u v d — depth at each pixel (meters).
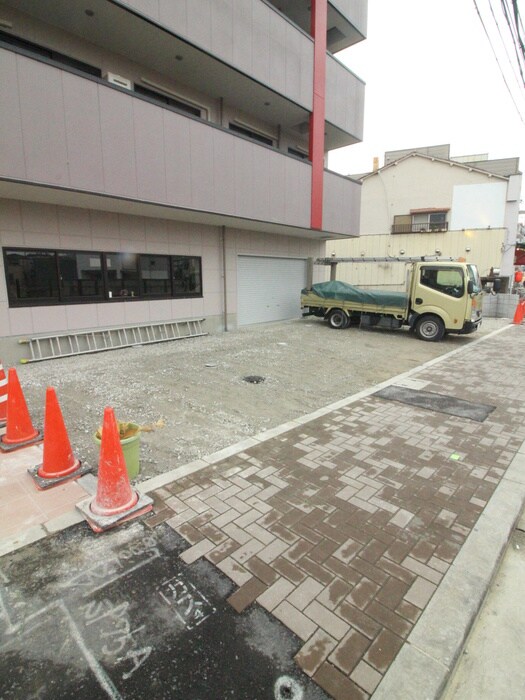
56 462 3.32
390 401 5.64
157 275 9.56
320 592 2.23
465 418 5.00
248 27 8.96
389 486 3.35
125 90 6.81
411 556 2.53
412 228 23.64
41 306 7.56
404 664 1.83
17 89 5.57
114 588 2.24
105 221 8.35
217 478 3.42
